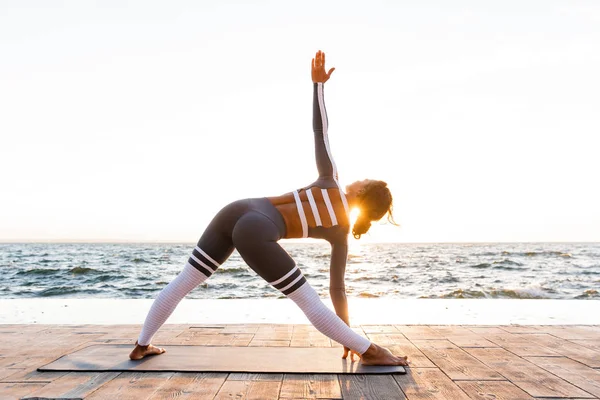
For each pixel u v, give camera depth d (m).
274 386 2.24
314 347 3.08
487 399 2.05
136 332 3.65
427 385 2.27
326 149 2.67
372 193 2.57
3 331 3.70
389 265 29.05
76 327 3.89
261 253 2.43
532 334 3.60
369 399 2.05
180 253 48.66
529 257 39.78
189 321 4.39
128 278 19.17
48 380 2.33
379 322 4.30
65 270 22.31
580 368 2.59
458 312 4.97
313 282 16.95
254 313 4.89
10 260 33.53
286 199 2.59
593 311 5.08
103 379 2.35
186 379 2.36
